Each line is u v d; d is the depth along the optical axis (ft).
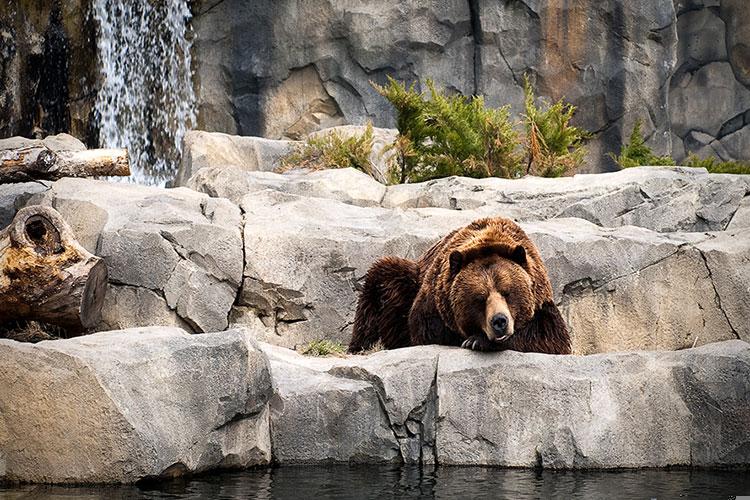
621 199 47.70
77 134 80.74
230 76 82.79
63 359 27.27
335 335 42.96
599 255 42.55
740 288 41.27
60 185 44.47
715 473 30.60
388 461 32.07
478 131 61.57
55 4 79.00
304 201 46.21
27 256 37.40
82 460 27.17
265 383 30.83
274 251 42.42
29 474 27.53
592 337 42.80
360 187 51.57
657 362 32.37
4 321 38.52
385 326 40.19
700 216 47.80
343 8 82.12
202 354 29.12
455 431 31.86
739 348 32.63
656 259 42.42
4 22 76.02
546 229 43.73
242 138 66.23
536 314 35.32
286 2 82.17
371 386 32.27
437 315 36.24
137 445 27.04
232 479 28.71
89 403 27.04
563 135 62.90
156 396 27.94
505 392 31.78
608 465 31.04
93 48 81.51
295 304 42.60
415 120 61.57
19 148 47.06
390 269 40.19
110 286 40.88
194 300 41.01
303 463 31.76
